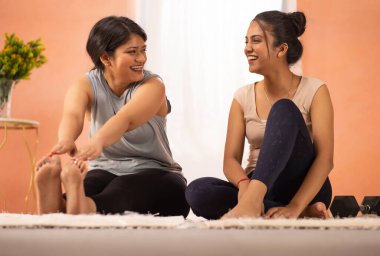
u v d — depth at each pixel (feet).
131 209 7.00
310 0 14.30
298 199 6.11
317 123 6.91
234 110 7.48
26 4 14.40
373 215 7.37
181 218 4.83
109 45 7.08
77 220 4.45
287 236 3.96
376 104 14.16
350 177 14.05
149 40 14.08
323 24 14.32
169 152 7.97
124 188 7.04
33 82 14.19
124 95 7.41
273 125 5.84
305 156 6.24
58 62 14.26
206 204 6.66
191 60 14.08
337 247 3.92
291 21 7.16
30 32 14.35
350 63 14.24
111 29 7.06
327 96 7.10
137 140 7.61
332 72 14.25
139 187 7.14
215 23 14.16
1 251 3.95
